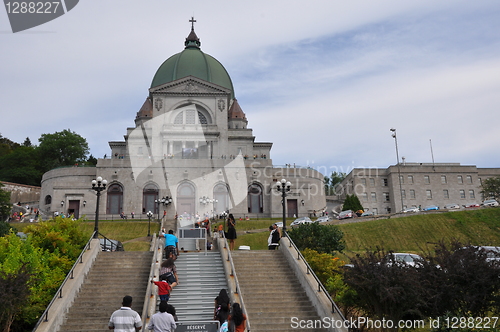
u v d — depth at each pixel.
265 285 21.27
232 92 87.19
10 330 18.27
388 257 17.73
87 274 21.38
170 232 24.36
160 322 13.38
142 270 22.00
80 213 65.56
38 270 19.62
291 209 68.44
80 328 17.47
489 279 16.92
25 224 58.47
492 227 47.25
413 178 86.00
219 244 25.97
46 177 70.00
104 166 66.56
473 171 86.81
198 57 83.25
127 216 64.75
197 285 21.03
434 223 48.75
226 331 13.56
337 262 25.70
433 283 17.20
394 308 16.80
